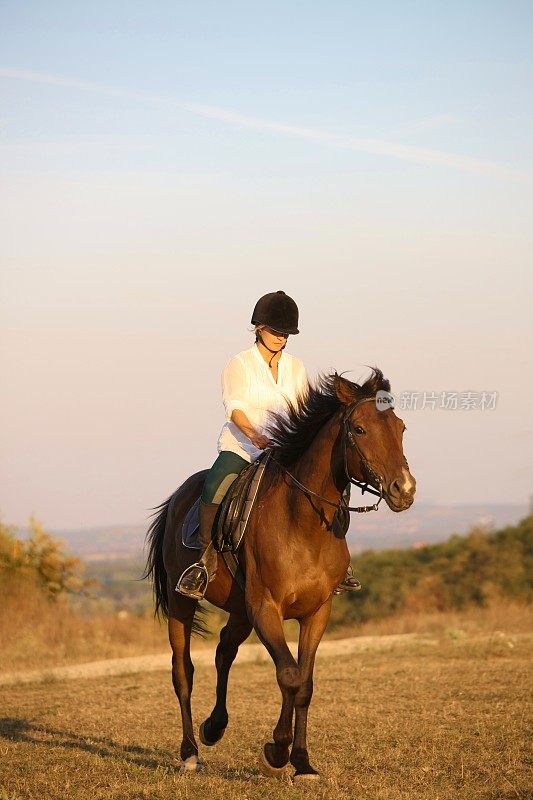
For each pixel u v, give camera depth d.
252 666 22.33
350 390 9.72
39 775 10.60
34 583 32.06
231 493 10.68
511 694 15.41
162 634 29.34
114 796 9.66
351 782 9.88
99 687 18.97
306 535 9.91
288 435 10.35
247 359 11.04
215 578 11.00
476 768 10.48
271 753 9.82
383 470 9.21
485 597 42.31
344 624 41.44
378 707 14.92
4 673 22.38
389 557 50.03
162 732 13.62
